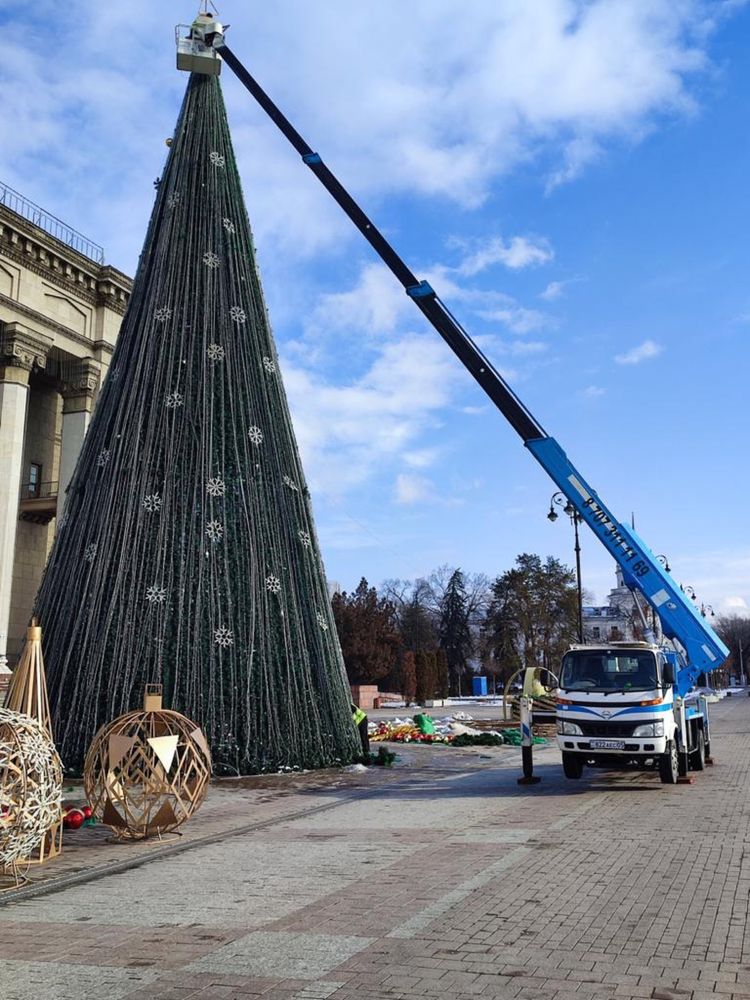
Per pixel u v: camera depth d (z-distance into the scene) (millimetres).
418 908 6484
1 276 31859
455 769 16875
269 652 15680
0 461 31016
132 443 16297
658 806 11531
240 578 15695
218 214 17984
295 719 15812
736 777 14930
